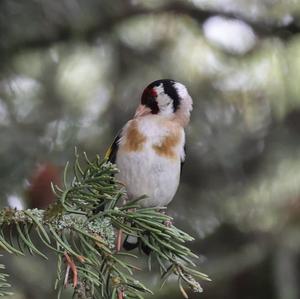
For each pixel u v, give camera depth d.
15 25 11.11
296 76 12.62
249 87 12.79
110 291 5.39
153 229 5.57
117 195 5.57
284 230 12.07
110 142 11.91
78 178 5.45
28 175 10.00
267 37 12.35
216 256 11.97
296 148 12.66
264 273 11.85
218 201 12.25
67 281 5.24
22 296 10.74
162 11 12.44
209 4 12.45
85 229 5.51
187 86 12.66
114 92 12.75
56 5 11.32
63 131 10.68
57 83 12.66
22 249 5.38
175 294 11.20
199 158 12.20
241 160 12.49
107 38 12.37
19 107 11.70
